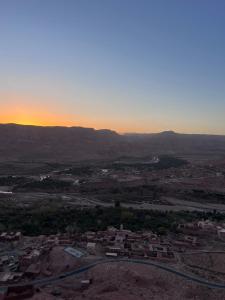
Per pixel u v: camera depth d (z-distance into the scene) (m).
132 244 133.62
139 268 112.38
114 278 106.31
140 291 101.19
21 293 98.62
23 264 116.56
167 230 161.88
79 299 97.06
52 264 116.56
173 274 112.31
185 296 102.19
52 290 102.38
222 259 128.25
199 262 124.56
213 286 108.38
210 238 154.12
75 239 138.62
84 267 113.88
